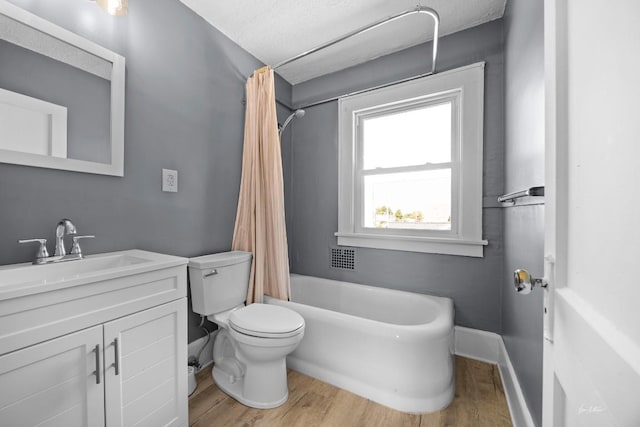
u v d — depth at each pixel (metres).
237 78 2.12
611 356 0.36
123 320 1.01
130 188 1.46
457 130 2.00
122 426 1.00
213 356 1.77
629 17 0.35
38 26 1.13
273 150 1.98
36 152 1.13
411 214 2.23
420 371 1.42
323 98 2.57
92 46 1.29
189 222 1.77
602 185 0.42
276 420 1.33
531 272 1.13
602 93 0.42
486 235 1.89
